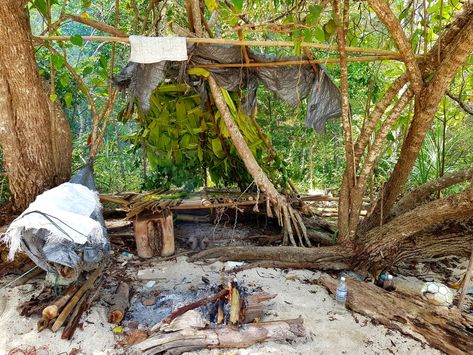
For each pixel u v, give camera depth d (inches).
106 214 201.3
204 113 181.9
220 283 137.6
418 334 108.7
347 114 138.6
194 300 125.0
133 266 152.2
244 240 182.5
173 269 149.5
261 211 192.4
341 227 152.3
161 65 135.7
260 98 235.3
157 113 182.7
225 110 155.4
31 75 140.8
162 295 129.9
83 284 126.7
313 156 281.3
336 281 136.1
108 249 123.5
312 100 151.2
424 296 127.0
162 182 205.3
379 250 141.5
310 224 184.9
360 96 235.0
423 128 129.0
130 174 307.3
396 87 132.7
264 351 100.1
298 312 118.4
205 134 193.9
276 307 121.1
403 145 138.2
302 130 240.7
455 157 219.8
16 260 136.2
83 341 102.8
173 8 193.9
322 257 151.2
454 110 193.0
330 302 125.6
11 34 131.4
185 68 145.4
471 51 108.4
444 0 147.9
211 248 163.3
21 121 142.9
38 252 108.7
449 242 141.9
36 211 100.7
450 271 155.5
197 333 102.2
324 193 237.8
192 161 194.9
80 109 324.8
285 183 196.9
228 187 211.2
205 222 206.8
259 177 163.5
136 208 160.1
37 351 98.3
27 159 146.9
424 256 144.5
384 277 138.7
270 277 143.1
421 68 129.6
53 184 155.3
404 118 158.4
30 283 132.9
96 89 281.3
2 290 128.3
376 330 110.7
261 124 228.2
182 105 181.2
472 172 143.6
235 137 158.2
